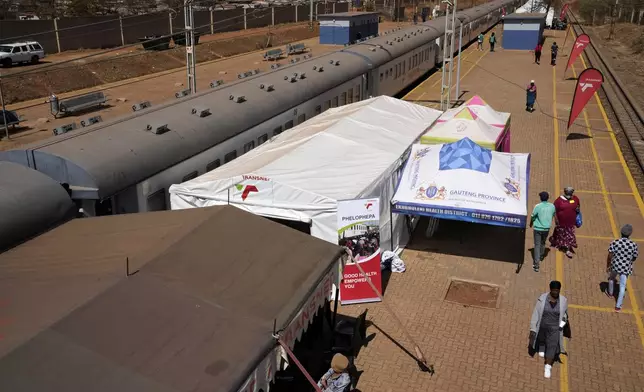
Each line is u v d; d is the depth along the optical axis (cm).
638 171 1944
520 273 1263
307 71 2000
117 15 4734
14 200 952
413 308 1128
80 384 554
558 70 4069
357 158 1347
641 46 5091
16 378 549
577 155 2122
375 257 1136
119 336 619
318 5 7538
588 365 959
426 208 1225
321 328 1009
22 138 2323
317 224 1152
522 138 2341
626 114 2728
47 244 853
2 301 677
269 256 824
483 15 6000
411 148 1452
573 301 1153
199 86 3422
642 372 941
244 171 1218
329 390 749
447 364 961
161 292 697
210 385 579
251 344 646
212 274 752
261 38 5353
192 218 890
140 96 3183
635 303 1144
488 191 1212
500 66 4256
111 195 1097
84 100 2773
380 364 962
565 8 6819
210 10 5400
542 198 1251
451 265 1306
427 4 9156
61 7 5431
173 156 1258
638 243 1406
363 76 2436
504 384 912
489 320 1087
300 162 1270
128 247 805
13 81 3141
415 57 3400
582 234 1461
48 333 605
